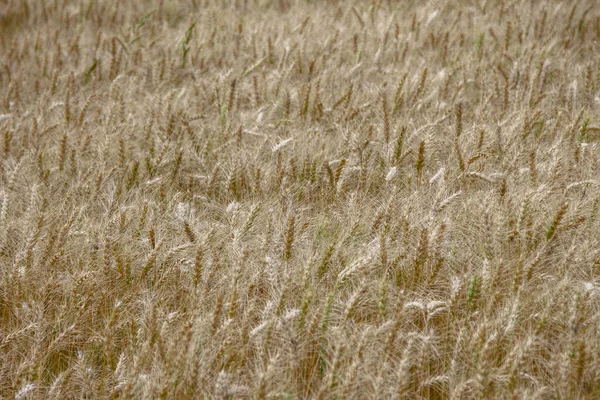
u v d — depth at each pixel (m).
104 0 13.17
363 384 3.77
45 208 5.39
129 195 5.84
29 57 10.16
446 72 7.98
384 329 3.76
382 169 6.05
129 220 5.11
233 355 3.80
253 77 8.04
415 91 7.21
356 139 6.02
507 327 3.73
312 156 6.02
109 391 3.99
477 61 8.33
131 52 9.80
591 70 7.29
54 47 10.22
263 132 6.91
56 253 4.66
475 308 4.24
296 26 10.41
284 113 7.33
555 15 9.53
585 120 5.95
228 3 12.89
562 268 4.47
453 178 5.54
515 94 7.17
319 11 11.55
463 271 4.48
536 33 9.48
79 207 5.38
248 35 10.16
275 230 4.90
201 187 6.21
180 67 9.15
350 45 9.52
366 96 7.53
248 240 4.96
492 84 7.58
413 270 4.41
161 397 3.52
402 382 3.44
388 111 6.93
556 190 5.25
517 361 3.58
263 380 3.40
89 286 4.45
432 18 9.83
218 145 6.66
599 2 10.65
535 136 6.45
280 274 4.47
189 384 3.61
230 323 3.87
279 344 4.00
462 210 5.03
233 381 3.78
